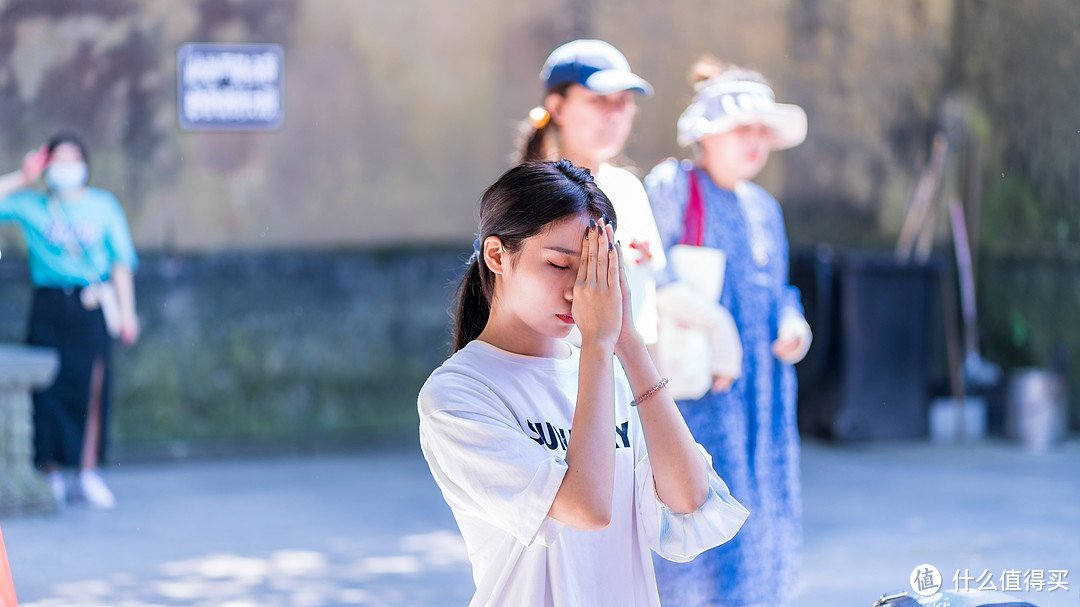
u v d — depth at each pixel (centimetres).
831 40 2267
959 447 2081
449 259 2142
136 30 1970
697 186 959
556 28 2164
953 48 2309
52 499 1588
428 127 2125
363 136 2094
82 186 1666
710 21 2216
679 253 938
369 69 2088
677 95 2208
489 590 498
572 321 503
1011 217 2258
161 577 1291
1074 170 2166
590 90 859
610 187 862
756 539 950
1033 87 2217
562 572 487
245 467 1922
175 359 1998
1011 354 2256
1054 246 2195
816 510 1608
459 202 2148
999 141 2270
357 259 2095
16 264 1916
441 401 493
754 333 962
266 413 2047
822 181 2278
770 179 2256
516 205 496
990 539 1441
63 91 1944
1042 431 2098
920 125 2309
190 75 1994
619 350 504
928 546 1411
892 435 2122
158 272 1991
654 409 502
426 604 1192
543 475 466
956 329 2284
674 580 919
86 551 1399
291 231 2067
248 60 2019
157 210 1997
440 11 2112
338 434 2078
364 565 1345
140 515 1590
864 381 2102
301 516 1588
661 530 522
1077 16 2153
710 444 930
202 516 1586
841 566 1327
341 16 2066
